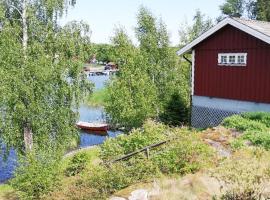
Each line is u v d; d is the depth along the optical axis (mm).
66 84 19422
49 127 19516
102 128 31875
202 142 13820
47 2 19047
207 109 23109
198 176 11461
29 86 18312
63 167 18375
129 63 23391
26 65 18219
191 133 15234
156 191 11188
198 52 23328
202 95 23281
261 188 8758
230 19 20719
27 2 19344
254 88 20391
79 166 17438
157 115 25062
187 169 12422
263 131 16203
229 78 21656
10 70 17984
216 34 22156
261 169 8844
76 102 19938
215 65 22391
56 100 19453
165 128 17109
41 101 18844
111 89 23531
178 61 28047
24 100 18734
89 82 20734
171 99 25406
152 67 26422
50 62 18953
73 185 13336
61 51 19422
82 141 29219
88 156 18719
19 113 18422
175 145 13219
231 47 21359
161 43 26766
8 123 18453
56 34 19656
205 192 10547
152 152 14086
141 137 15344
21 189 14328
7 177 20875
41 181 14227
